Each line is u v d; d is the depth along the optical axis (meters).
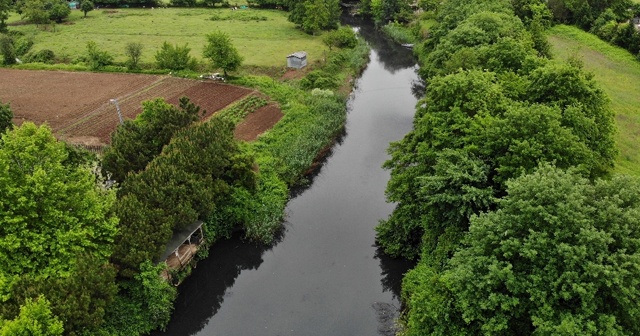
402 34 100.88
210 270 37.94
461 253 24.44
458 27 63.09
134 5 130.25
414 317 26.08
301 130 55.09
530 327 22.33
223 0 130.62
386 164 39.66
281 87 67.88
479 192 27.33
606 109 36.59
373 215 44.12
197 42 93.88
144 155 38.91
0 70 78.00
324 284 36.25
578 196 21.53
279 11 125.12
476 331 23.73
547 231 21.45
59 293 24.41
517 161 27.75
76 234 26.47
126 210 30.55
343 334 31.80
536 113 29.33
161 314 31.23
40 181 25.88
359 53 87.56
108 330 28.17
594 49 75.44
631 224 20.62
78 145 50.72
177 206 33.12
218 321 33.56
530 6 84.44
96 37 97.31
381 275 36.81
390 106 68.25
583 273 20.06
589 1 87.88
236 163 39.94
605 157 34.12
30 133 27.67
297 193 47.66
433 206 31.05
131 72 75.69
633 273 19.61
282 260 38.91
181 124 41.66
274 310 34.16
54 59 83.31
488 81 36.97
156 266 30.39
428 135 35.88
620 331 19.38
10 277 24.78
